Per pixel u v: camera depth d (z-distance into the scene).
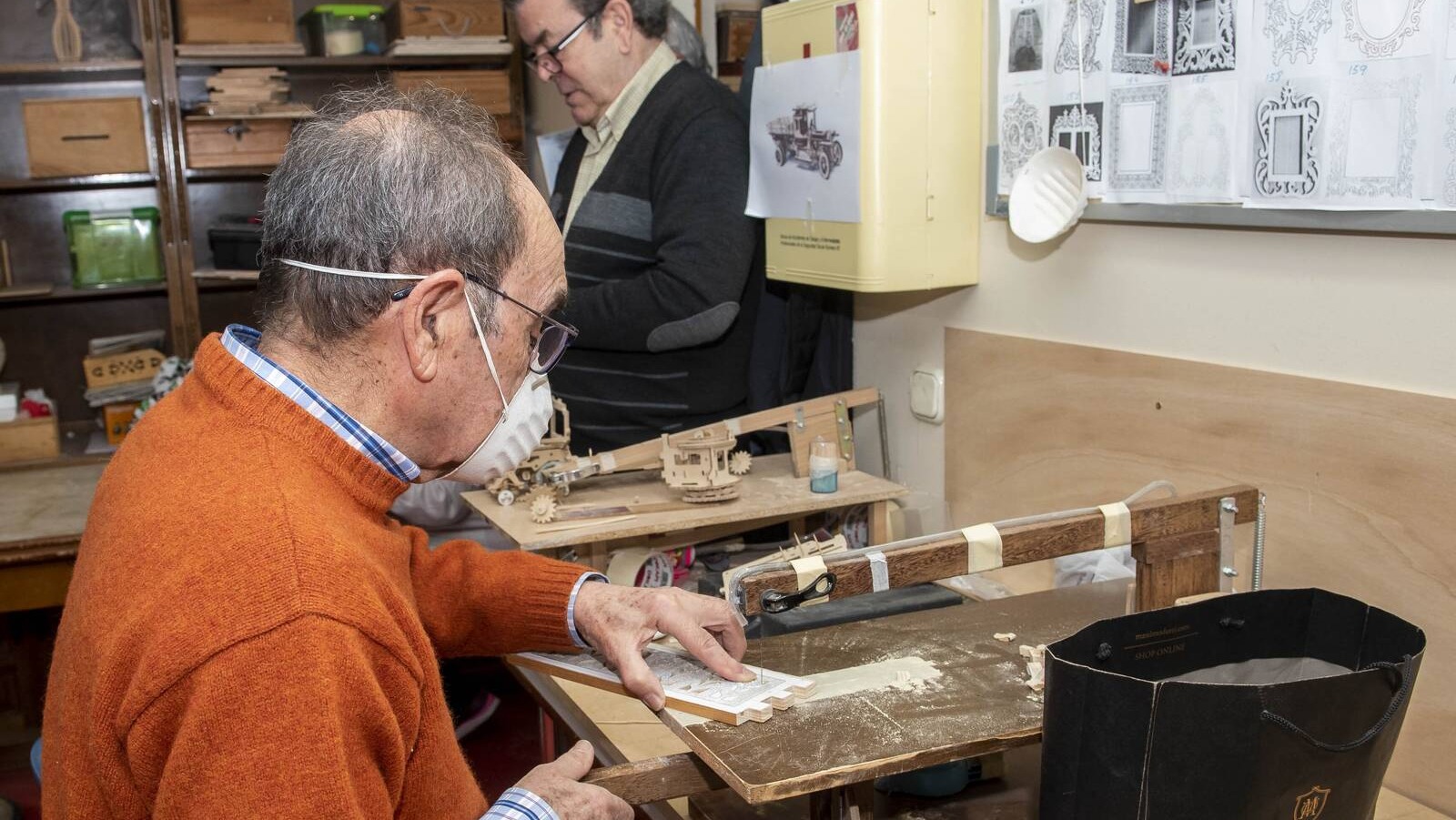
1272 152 1.23
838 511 1.85
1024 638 1.18
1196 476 1.39
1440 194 1.08
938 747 0.92
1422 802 1.19
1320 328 1.23
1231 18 1.26
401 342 0.84
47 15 3.35
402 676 0.78
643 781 0.99
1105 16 1.42
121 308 3.55
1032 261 1.61
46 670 2.98
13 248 3.44
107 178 3.25
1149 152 1.38
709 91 1.87
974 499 1.78
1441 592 1.14
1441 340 1.12
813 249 1.76
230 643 0.70
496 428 0.96
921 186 1.65
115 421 3.29
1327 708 0.83
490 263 0.87
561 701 1.45
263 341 0.86
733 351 1.96
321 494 0.82
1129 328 1.47
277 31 3.27
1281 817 0.85
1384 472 1.18
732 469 1.78
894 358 1.96
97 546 0.80
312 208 0.82
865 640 1.18
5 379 3.49
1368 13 1.12
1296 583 1.28
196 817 0.68
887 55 1.59
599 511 1.64
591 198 1.93
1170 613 1.01
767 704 0.98
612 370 1.96
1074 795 0.88
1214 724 0.82
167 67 3.20
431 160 0.84
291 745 0.70
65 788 0.77
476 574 1.18
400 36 3.31
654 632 1.09
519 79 3.43
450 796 0.85
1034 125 1.55
